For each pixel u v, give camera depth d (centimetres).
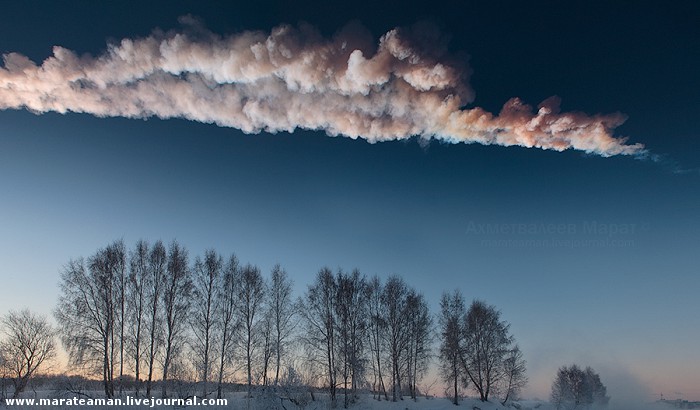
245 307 4088
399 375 4506
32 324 3722
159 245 4056
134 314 3853
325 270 4366
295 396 3625
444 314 4722
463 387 4594
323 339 4112
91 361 3566
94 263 3781
